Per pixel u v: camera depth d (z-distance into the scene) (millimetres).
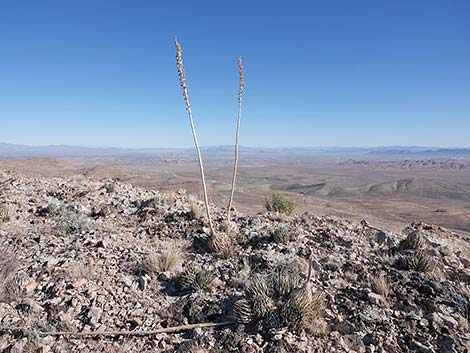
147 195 7699
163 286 3455
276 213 5840
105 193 7574
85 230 5039
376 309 2840
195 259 4082
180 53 4352
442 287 3066
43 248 4254
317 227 4969
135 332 2723
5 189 7477
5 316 2852
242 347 2512
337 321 2734
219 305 3027
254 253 3971
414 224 6004
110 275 3592
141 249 4348
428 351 2416
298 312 2676
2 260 3492
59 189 7891
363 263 3627
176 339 2678
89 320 2842
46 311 2939
